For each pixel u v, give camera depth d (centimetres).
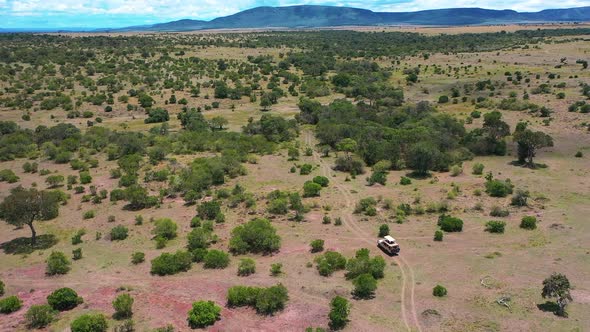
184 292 4569
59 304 4316
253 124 11994
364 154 9306
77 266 5212
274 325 3988
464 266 4853
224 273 4931
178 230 6134
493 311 4012
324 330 3856
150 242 5791
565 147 9569
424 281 4591
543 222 5897
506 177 7931
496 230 5659
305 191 7369
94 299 4481
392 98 14788
